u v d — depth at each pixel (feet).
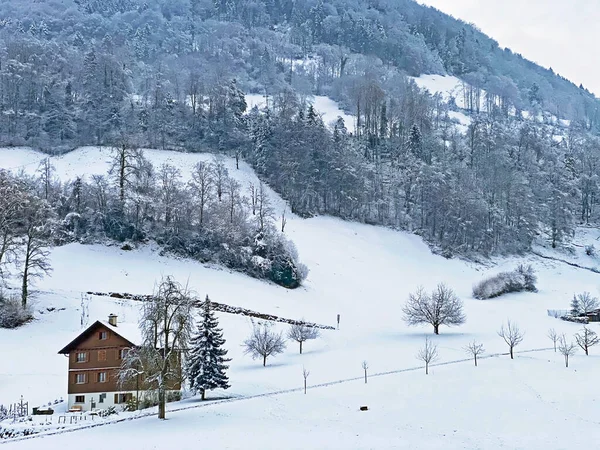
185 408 191.21
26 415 188.14
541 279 464.65
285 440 152.05
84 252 352.90
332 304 361.71
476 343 284.20
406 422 169.37
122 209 381.81
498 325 332.80
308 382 224.33
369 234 494.59
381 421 170.91
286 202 503.61
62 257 340.39
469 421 169.07
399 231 512.22
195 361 207.51
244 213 421.59
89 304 285.64
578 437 152.66
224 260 384.68
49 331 259.80
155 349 178.91
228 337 279.90
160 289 195.21
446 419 171.53
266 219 427.74
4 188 305.94
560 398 190.29
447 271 464.65
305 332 278.05
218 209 411.95
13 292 282.56
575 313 363.35
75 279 317.01
